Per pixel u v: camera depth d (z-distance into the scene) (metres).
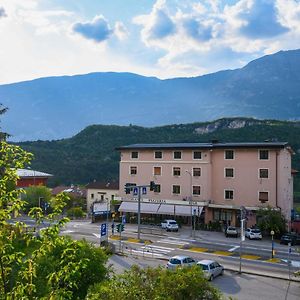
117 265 37.12
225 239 53.81
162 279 15.20
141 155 69.81
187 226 64.38
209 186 64.62
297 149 119.75
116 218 70.12
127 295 14.12
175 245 48.78
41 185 79.38
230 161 63.75
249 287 31.70
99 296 14.38
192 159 65.69
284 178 62.62
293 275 35.44
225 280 33.69
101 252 23.48
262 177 61.50
